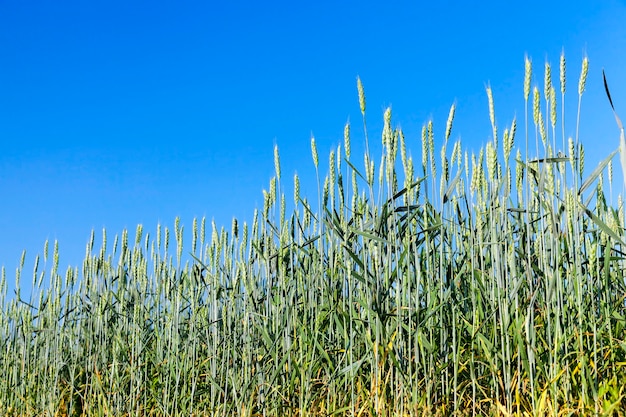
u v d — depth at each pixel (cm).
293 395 207
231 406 218
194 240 251
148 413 256
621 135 156
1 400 299
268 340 209
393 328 183
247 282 231
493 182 185
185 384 239
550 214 173
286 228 219
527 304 183
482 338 175
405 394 180
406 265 184
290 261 214
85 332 276
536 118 174
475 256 191
